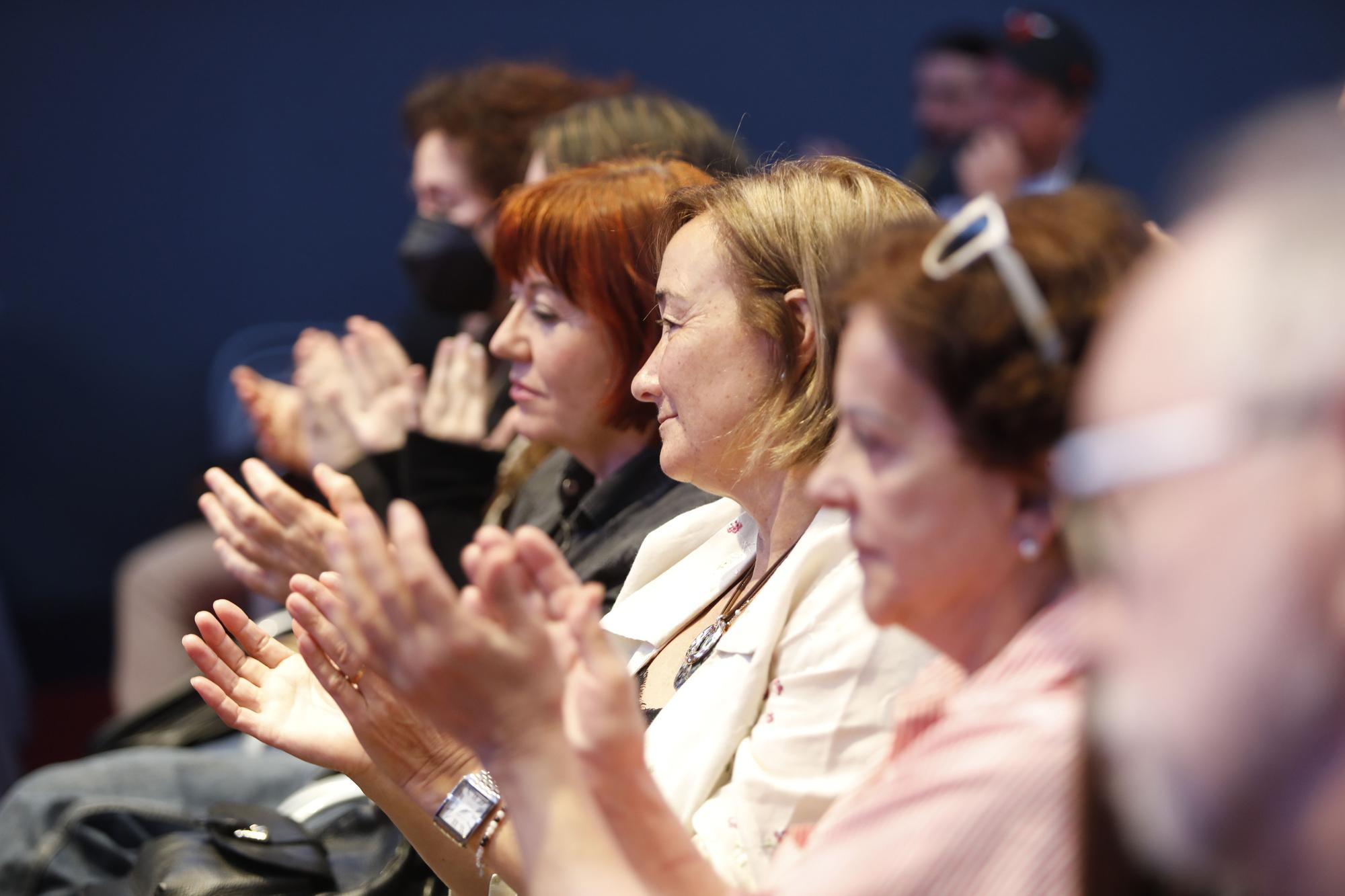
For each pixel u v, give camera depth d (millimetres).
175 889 2812
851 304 1576
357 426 4051
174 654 6055
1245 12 8836
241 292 8602
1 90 8312
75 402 8445
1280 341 1014
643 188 3188
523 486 3844
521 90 4883
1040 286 1463
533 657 1629
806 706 2180
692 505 3180
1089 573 1298
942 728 1521
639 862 1646
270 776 3611
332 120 8617
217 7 8445
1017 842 1388
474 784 2129
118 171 8453
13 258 8391
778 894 1552
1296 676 1007
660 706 2625
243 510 3076
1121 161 8922
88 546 8445
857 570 2240
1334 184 1025
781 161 2830
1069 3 8820
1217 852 1079
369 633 1644
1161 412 1083
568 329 3225
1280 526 1009
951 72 7031
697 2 8781
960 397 1473
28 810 3342
